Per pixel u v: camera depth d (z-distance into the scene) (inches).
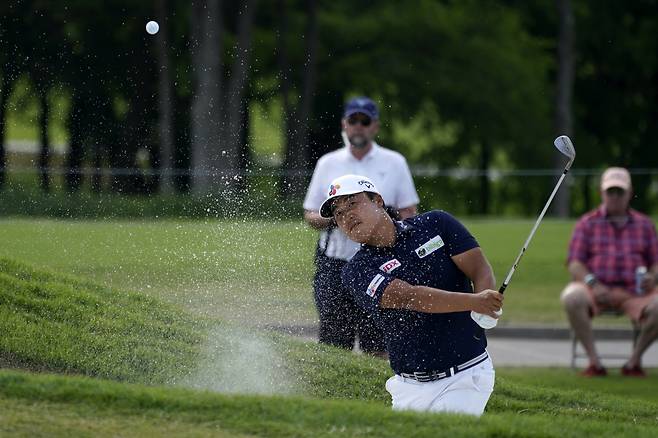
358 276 810.8
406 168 1252.5
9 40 3703.3
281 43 4475.9
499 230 2343.8
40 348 1035.3
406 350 815.7
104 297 1199.6
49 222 1630.2
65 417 729.6
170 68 3919.8
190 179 1918.1
